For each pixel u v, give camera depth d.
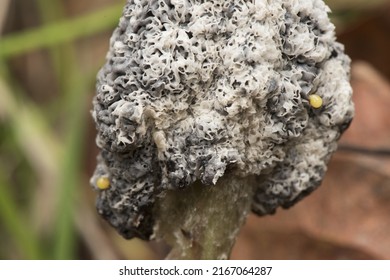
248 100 0.10
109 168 0.11
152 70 0.10
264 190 0.11
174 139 0.11
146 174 0.11
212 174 0.10
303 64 0.11
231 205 0.11
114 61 0.10
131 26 0.10
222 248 0.11
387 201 0.15
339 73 0.11
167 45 0.10
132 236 0.11
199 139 0.10
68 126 0.17
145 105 0.10
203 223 0.11
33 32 0.17
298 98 0.11
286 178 0.11
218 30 0.10
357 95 0.17
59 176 0.16
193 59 0.10
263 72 0.10
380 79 0.17
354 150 0.15
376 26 0.18
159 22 0.10
